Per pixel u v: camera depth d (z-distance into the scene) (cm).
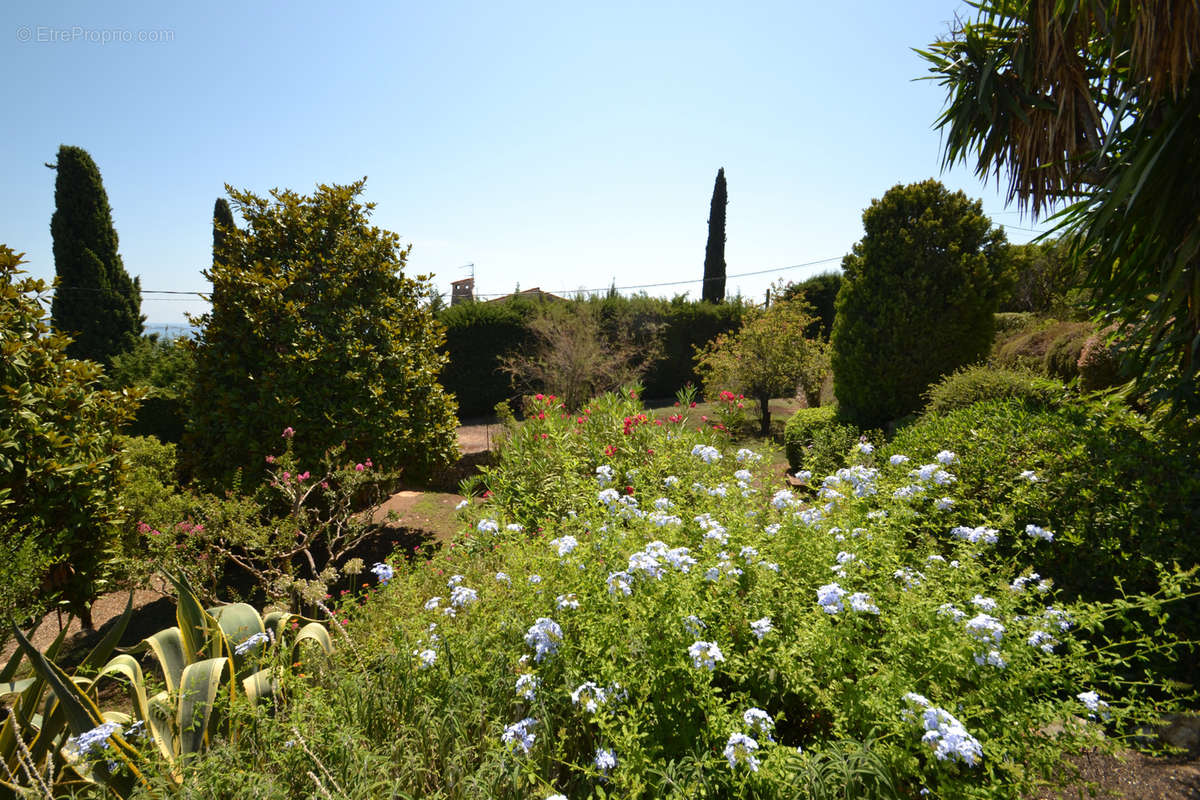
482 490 650
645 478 411
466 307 1581
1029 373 613
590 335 1491
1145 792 208
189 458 623
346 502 516
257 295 612
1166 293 360
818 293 1989
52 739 228
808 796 161
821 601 208
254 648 272
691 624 207
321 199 691
